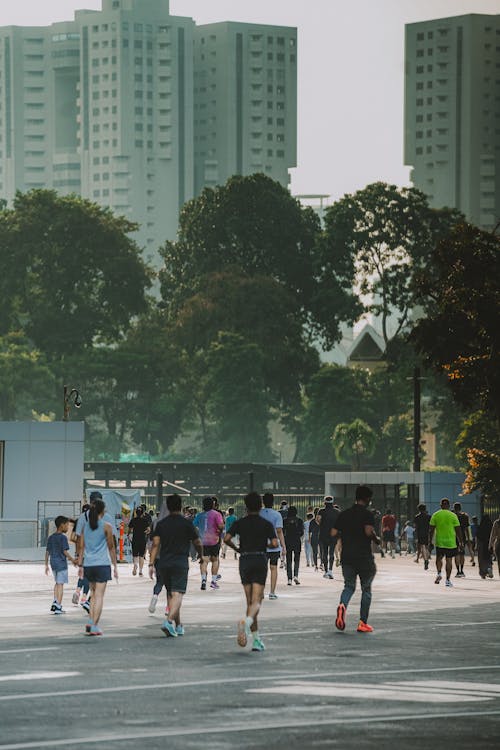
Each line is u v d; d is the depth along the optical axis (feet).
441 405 600.39
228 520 245.86
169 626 93.04
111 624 104.99
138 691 64.39
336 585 163.63
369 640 91.25
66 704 60.23
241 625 83.66
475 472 259.80
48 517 266.98
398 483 288.10
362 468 522.88
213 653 82.12
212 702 60.75
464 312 223.71
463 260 226.79
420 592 151.64
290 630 99.40
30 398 645.10
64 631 98.32
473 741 50.90
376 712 57.82
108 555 95.35
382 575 192.54
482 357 218.38
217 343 655.35
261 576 84.69
